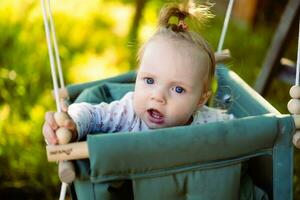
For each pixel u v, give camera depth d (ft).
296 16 7.00
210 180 3.72
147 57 4.23
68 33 9.81
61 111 3.53
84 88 5.18
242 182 4.24
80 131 3.96
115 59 9.35
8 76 8.58
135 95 4.29
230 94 5.03
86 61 9.23
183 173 3.64
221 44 5.39
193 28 5.33
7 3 9.84
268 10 11.19
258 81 7.50
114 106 4.45
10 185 6.88
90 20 10.24
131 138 3.42
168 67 4.15
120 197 3.76
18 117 7.90
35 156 7.27
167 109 4.20
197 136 3.54
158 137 3.47
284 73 7.35
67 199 6.73
